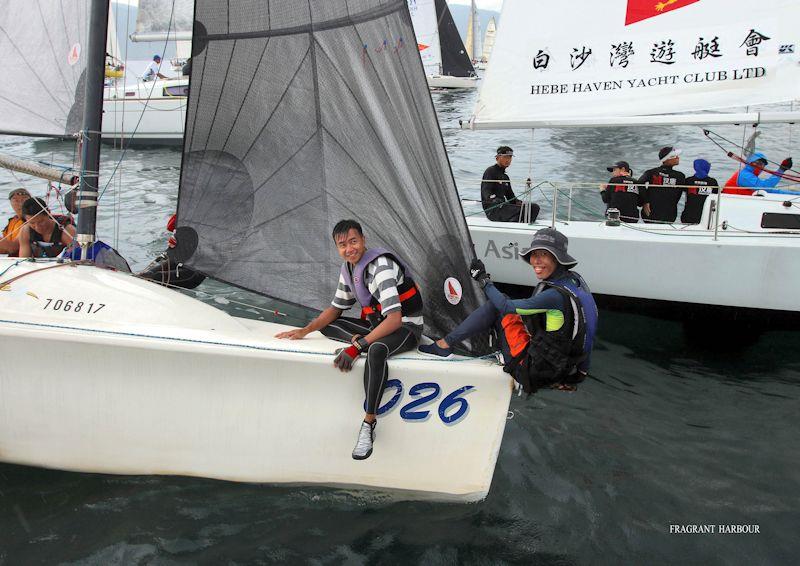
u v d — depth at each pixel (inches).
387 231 130.6
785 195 251.0
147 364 121.8
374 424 119.0
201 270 138.7
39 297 130.6
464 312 128.8
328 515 123.9
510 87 263.0
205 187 136.0
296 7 124.6
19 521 119.6
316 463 124.6
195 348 119.8
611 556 118.5
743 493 137.6
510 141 593.6
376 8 120.1
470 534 121.9
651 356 202.1
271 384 121.8
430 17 1117.1
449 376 119.7
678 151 252.2
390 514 125.1
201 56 129.4
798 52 223.8
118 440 126.2
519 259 239.6
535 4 252.5
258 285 137.3
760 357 202.1
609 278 228.8
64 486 127.8
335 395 121.4
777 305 214.5
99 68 141.6
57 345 121.5
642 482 140.3
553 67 256.1
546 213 316.8
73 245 146.9
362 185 129.8
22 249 159.9
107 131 568.7
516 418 164.9
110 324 125.7
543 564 115.8
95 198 146.0
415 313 123.5
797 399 177.6
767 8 224.2
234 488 128.1
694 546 121.5
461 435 122.2
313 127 129.9
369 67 124.0
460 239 127.5
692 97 240.2
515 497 133.6
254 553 115.0
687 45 237.3
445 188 124.9
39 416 125.6
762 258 211.8
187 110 132.4
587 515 129.1
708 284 218.5
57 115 150.6
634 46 243.9
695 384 185.3
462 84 1152.2
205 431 124.3
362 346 117.6
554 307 111.1
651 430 161.2
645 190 257.1
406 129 124.2
